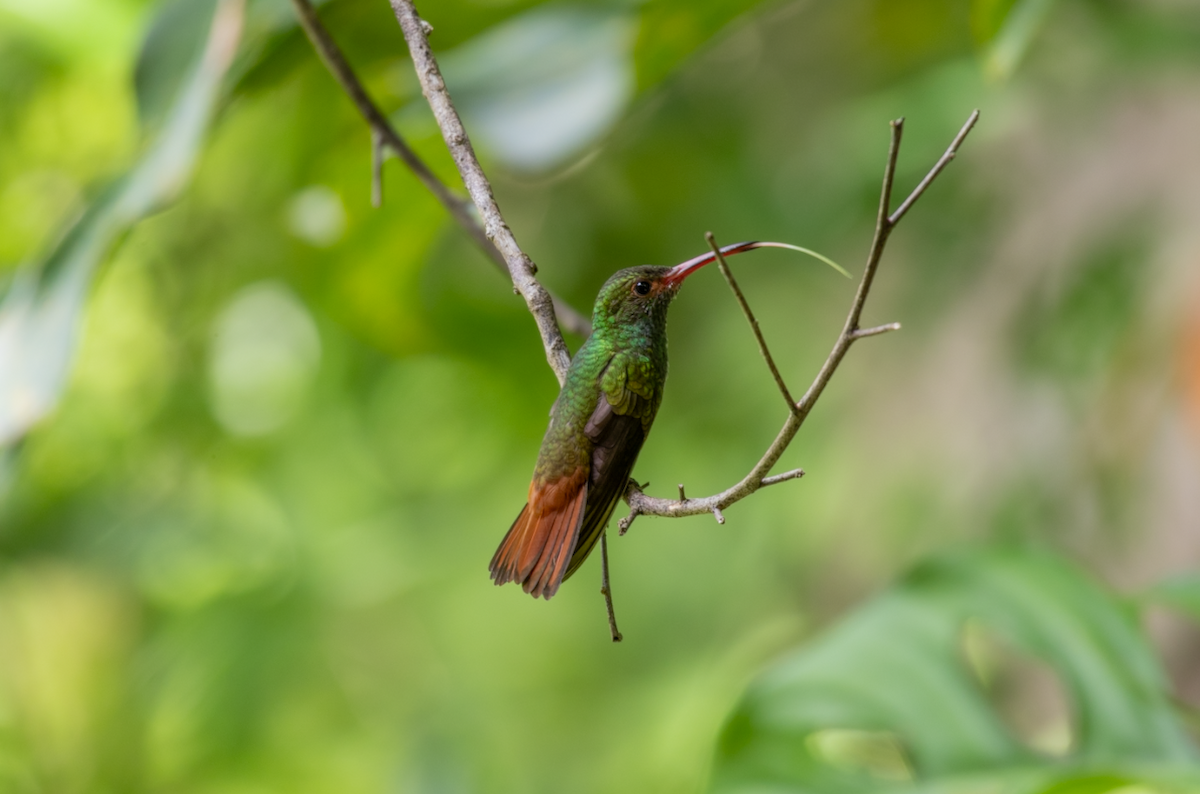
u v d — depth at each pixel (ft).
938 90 34.83
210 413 40.06
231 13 17.67
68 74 28.35
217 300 36.96
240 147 32.71
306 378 42.86
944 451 37.06
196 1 19.76
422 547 44.83
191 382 39.14
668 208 38.37
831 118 38.75
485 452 44.21
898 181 35.73
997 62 19.60
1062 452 33.83
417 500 45.60
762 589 42.16
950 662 19.31
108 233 17.95
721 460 41.88
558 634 45.83
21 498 38.09
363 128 23.98
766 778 18.28
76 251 18.69
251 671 40.63
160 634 41.47
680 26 21.12
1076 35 33.83
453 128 14.51
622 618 45.01
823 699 19.08
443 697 44.34
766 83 39.34
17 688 38.70
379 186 18.74
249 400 42.37
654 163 37.50
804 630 40.45
